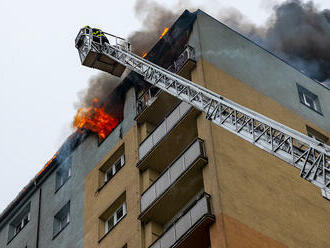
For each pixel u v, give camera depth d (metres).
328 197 22.45
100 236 36.66
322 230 32.88
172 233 30.78
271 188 32.47
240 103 36.16
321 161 23.02
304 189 34.03
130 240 33.59
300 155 24.23
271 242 30.12
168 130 34.66
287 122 38.19
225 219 29.23
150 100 37.56
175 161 32.78
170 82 33.72
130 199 35.31
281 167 33.94
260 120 25.98
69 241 38.94
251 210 30.61
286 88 40.50
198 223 29.39
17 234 45.25
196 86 30.86
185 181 31.86
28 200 46.47
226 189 30.52
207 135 32.44
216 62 37.25
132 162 36.81
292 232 31.50
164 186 32.75
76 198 40.94
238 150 32.75
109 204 37.00
